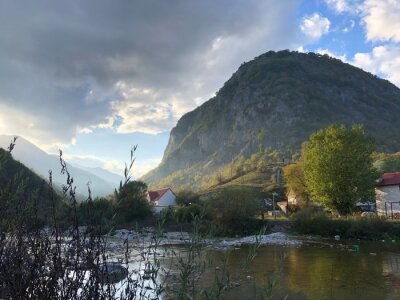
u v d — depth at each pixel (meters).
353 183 47.50
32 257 3.06
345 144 48.41
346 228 43.44
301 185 65.94
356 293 17.28
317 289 17.86
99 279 3.16
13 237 3.07
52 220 3.22
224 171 198.00
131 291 3.32
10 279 2.94
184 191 95.38
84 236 3.22
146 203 47.94
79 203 3.31
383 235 40.50
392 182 54.53
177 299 3.33
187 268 3.37
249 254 3.52
